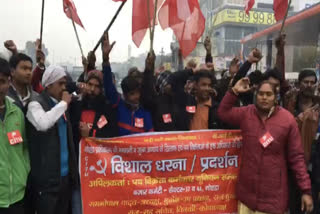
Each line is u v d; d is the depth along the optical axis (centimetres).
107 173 308
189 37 379
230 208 324
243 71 348
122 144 309
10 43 384
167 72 427
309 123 330
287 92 368
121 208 311
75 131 324
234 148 324
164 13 375
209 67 453
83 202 305
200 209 321
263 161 276
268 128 276
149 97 346
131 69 455
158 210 315
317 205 335
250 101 404
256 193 279
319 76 1112
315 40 1202
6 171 253
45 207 270
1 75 249
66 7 403
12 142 258
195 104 365
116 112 337
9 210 257
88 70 397
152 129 343
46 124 260
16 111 269
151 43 338
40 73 404
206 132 320
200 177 320
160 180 315
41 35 402
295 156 277
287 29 1224
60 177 277
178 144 316
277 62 375
